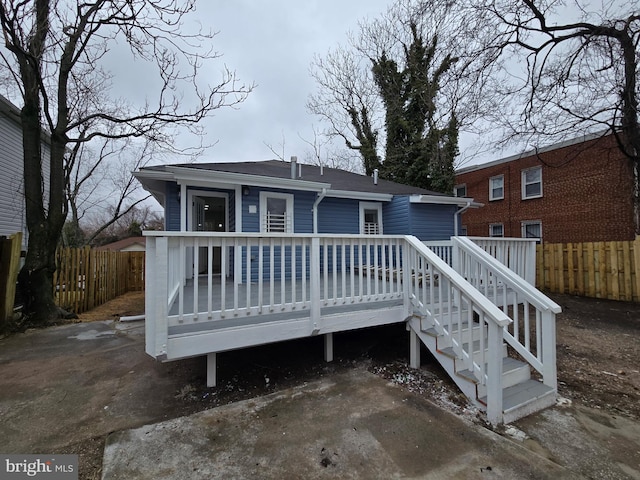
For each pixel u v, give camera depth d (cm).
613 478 190
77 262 730
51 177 636
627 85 641
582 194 1099
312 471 199
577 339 463
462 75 732
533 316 593
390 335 484
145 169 566
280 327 326
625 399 292
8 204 944
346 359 402
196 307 285
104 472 196
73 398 298
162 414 271
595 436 236
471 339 294
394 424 253
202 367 374
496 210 1395
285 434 239
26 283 593
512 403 266
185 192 631
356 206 894
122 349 441
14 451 219
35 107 625
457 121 980
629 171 863
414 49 1164
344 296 356
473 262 458
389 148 1534
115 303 876
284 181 685
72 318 643
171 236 271
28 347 452
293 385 329
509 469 199
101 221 2881
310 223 782
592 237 1070
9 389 316
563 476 192
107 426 251
